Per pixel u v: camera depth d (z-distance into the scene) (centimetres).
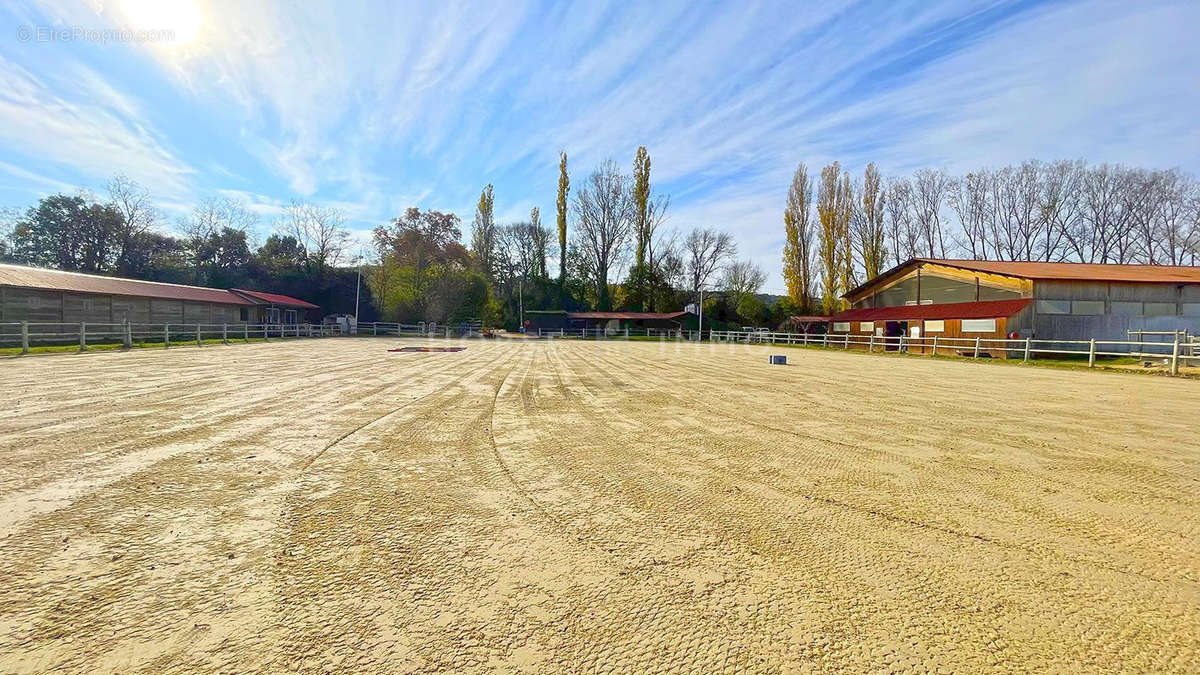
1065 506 389
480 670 203
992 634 229
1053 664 208
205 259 4991
